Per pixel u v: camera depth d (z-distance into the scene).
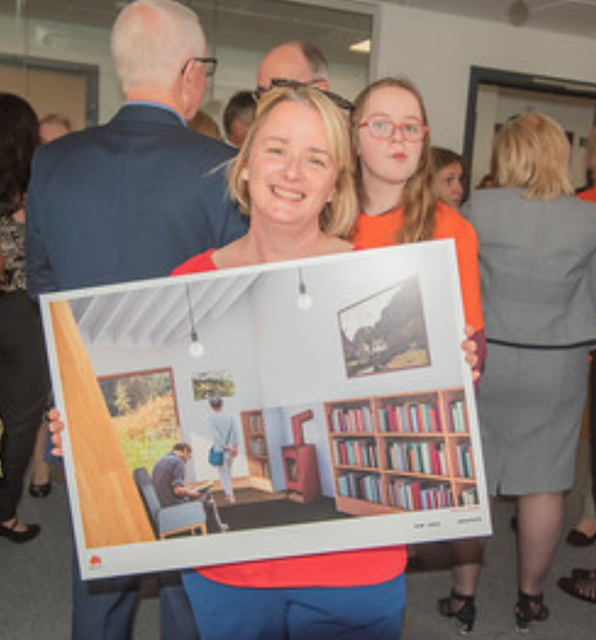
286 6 5.38
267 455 1.21
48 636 2.41
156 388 1.21
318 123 1.22
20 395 2.81
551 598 2.72
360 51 5.61
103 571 1.22
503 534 3.21
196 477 1.21
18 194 2.69
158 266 1.62
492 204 2.24
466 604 2.48
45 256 1.77
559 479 2.38
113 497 1.21
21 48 4.89
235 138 2.88
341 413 1.20
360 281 1.20
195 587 1.37
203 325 1.20
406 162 1.63
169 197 1.59
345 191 1.35
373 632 1.36
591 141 2.83
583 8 5.33
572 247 2.21
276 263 1.20
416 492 1.21
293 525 1.22
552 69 6.04
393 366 1.20
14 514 2.99
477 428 1.20
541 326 2.26
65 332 1.20
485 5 5.43
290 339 1.20
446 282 1.19
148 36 1.63
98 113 5.07
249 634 1.37
